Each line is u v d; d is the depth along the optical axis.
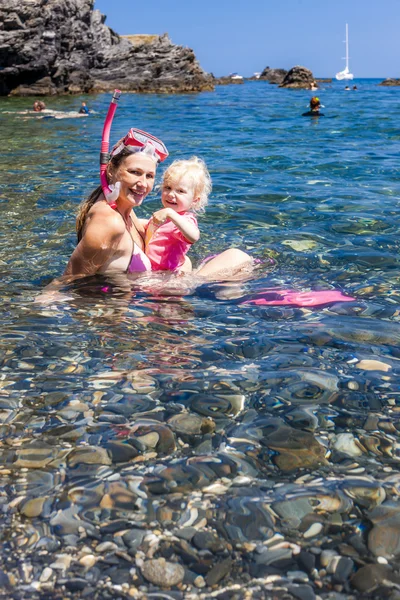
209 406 2.42
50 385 2.60
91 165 9.32
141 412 2.38
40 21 38.38
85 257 3.99
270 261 4.52
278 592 1.56
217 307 3.58
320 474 2.01
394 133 14.34
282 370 2.73
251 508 1.85
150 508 1.85
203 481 1.97
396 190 7.12
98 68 45.69
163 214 4.09
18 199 6.59
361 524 1.78
